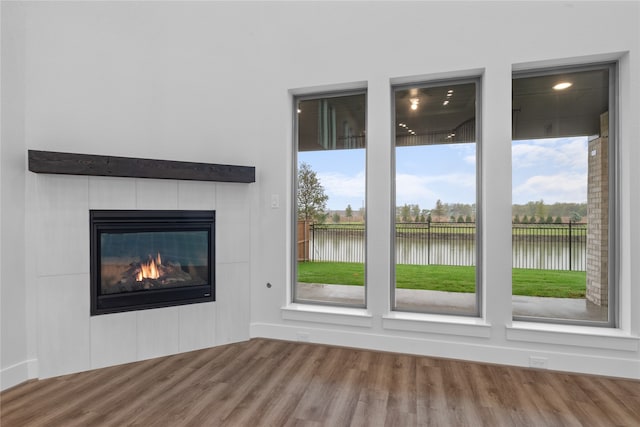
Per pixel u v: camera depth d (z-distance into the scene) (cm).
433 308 278
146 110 269
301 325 289
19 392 205
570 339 230
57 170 222
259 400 196
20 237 219
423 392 205
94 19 250
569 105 250
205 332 278
